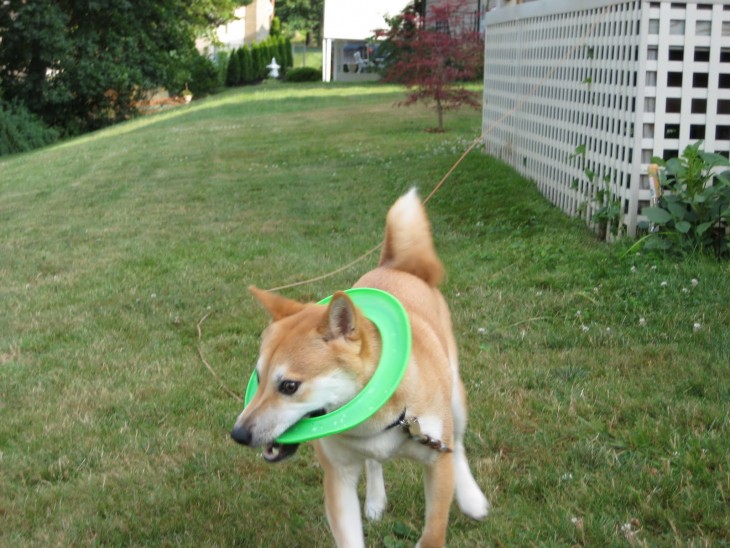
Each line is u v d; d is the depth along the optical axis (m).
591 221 3.30
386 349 1.61
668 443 1.93
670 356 2.29
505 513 1.79
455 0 8.89
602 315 2.55
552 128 3.77
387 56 11.40
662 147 2.98
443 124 7.02
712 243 2.84
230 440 2.09
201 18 14.13
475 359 2.37
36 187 5.69
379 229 3.68
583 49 3.42
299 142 6.54
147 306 2.92
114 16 11.20
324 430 1.53
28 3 10.28
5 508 1.89
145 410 2.23
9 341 2.69
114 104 11.73
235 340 2.62
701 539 1.66
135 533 1.81
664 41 2.92
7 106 10.45
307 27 27.19
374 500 1.84
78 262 3.48
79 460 2.04
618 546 1.67
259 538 1.79
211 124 8.30
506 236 3.36
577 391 2.17
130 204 4.62
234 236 3.71
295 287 3.00
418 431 1.62
